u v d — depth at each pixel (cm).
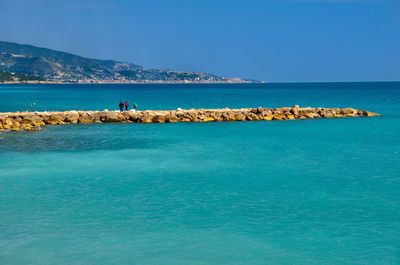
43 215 2405
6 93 19138
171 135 5259
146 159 3850
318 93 19275
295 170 3441
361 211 2464
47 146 4466
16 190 2873
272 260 1894
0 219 2344
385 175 3275
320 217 2372
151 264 1859
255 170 3438
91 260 1892
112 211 2469
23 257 1916
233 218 2359
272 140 4897
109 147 4431
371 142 4775
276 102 12475
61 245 2031
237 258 1912
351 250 1981
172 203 2608
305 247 2012
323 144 4638
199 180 3138
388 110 9212
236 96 16462
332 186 2970
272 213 2436
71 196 2742
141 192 2838
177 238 2108
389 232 2170
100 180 3131
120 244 2045
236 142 4750
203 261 1886
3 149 4284
